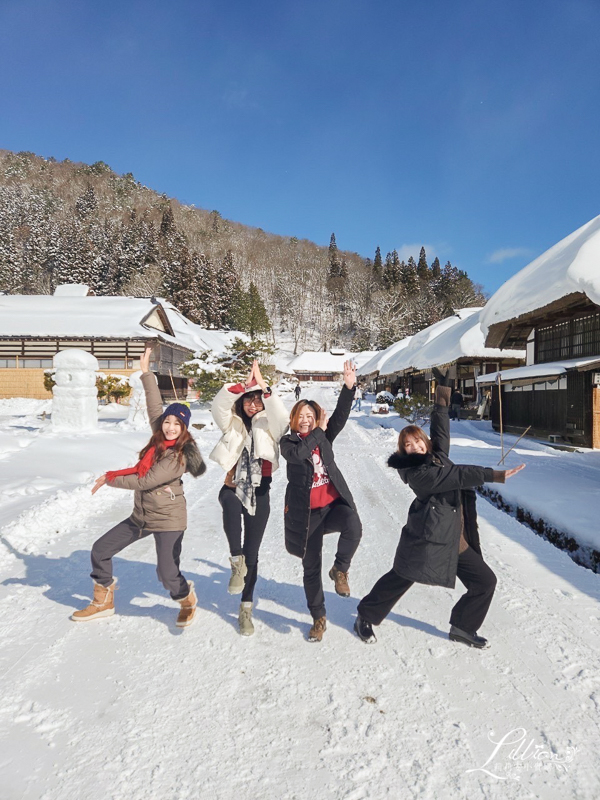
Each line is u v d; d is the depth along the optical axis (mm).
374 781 2053
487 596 3080
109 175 185500
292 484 3221
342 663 2947
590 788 2033
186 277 83875
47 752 2193
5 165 171750
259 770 2105
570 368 13023
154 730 2346
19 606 3643
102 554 3357
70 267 88562
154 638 3211
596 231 10562
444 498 3008
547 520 5836
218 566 4527
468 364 27328
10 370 31422
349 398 3359
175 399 32844
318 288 144375
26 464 8609
